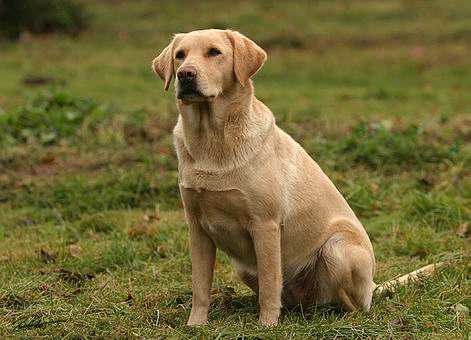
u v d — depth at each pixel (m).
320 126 17.77
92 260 10.36
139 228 11.55
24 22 38.28
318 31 37.94
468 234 11.22
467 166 14.19
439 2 42.38
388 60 32.94
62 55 34.31
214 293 9.39
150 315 8.30
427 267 9.48
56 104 18.30
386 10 41.09
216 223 8.00
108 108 19.78
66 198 13.02
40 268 10.27
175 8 42.59
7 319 8.09
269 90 27.06
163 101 23.72
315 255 8.52
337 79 29.88
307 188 8.38
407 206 12.12
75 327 7.73
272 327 7.58
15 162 14.98
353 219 8.79
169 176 13.67
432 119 19.16
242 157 7.74
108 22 40.47
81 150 15.80
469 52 33.34
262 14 40.72
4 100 23.50
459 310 8.23
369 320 7.79
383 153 14.50
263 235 7.88
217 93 7.70
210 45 7.83
